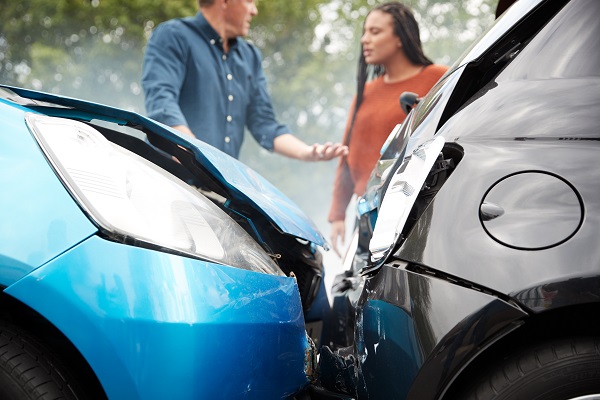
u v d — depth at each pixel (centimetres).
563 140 164
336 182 410
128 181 169
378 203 204
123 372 153
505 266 155
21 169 160
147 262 158
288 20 3061
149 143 221
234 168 225
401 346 161
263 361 172
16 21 2991
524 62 179
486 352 164
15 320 166
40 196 158
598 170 159
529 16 183
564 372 156
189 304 159
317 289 239
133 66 2852
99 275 154
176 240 165
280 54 3069
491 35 189
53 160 163
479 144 168
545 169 160
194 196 180
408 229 168
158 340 155
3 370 155
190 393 157
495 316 154
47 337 164
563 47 178
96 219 157
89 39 2931
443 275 159
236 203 214
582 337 158
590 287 151
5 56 3044
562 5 183
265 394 174
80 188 160
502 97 174
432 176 171
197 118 382
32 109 185
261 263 183
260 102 410
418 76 372
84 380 165
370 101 382
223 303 164
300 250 232
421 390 159
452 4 2759
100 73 2859
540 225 156
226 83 385
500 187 161
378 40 371
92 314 152
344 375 189
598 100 167
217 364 161
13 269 151
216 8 380
